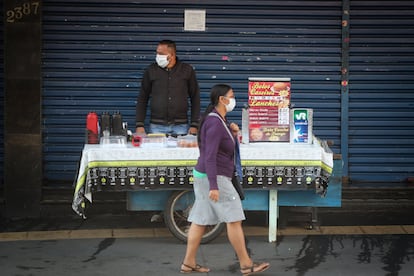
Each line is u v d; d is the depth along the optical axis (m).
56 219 8.76
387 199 9.22
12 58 8.80
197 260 7.11
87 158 7.29
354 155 9.40
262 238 7.86
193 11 9.19
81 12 9.11
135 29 9.17
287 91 7.63
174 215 7.88
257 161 7.40
